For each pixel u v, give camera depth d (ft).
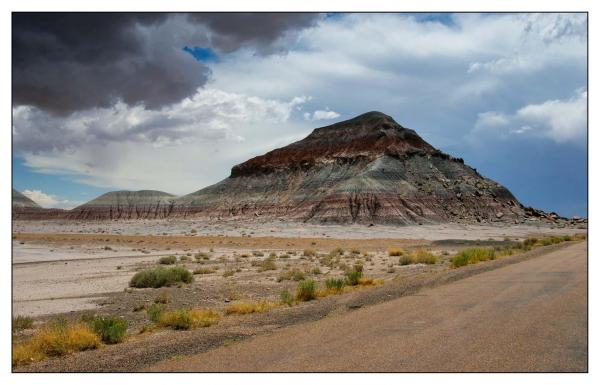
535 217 575.38
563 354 27.89
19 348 37.19
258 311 55.21
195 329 46.19
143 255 177.88
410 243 262.67
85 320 54.13
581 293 47.01
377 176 568.00
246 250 209.77
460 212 549.54
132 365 31.81
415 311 43.39
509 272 69.26
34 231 522.47
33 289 89.45
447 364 26.91
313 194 611.47
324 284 84.23
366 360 28.48
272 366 28.60
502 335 32.45
